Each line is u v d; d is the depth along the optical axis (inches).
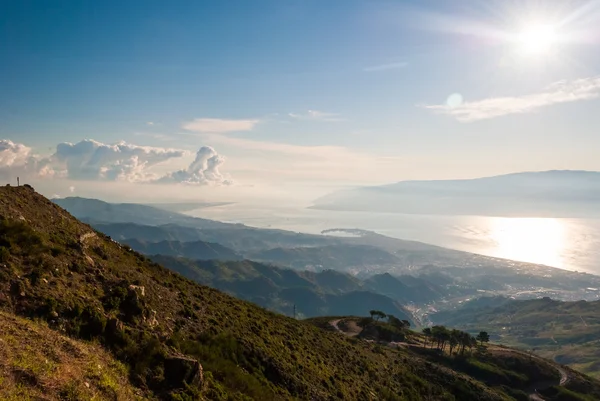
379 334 5142.7
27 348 724.0
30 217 1411.2
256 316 1999.3
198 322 1409.9
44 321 860.0
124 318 1051.3
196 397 898.1
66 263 1136.2
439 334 4960.6
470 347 4938.5
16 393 600.4
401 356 3321.9
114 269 1366.9
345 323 5511.8
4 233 1103.6
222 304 1863.9
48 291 950.4
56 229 1455.5
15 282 913.5
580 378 4675.2
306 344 2006.6
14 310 848.9
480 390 3097.9
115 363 855.1
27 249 1077.8
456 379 3129.9
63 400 646.5
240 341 1411.2
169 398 848.3
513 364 4768.7
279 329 1984.5
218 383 1046.4
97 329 932.6
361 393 1765.5
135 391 808.9
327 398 1437.0
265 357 1411.2
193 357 1088.2
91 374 753.6
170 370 936.9
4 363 652.1
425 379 2874.0
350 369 2062.0
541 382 4490.7
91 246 1513.3
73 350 802.8
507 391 3939.5
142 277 1508.4
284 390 1309.1
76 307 939.3
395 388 2231.8
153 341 983.6
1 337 717.9
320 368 1728.6
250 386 1133.7
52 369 701.3
